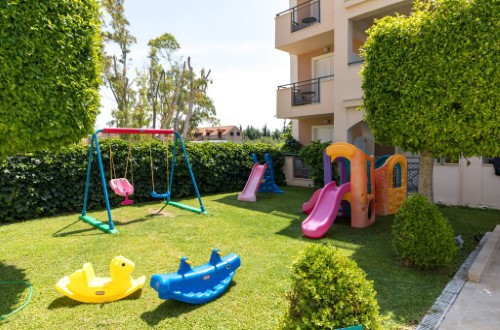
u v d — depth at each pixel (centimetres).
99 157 669
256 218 741
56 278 407
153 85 3048
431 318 300
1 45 327
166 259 471
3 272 426
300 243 545
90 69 422
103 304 338
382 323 290
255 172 1090
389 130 537
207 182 1141
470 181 863
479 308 318
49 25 364
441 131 477
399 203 830
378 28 559
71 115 397
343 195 677
